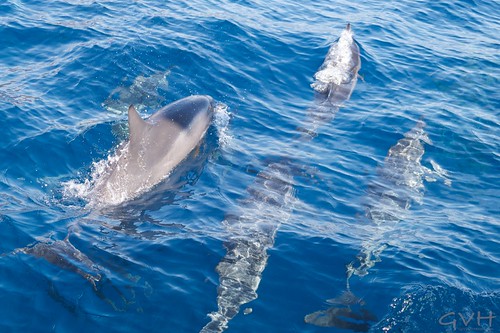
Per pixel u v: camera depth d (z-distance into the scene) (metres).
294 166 14.36
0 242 11.23
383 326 10.14
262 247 11.71
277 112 16.61
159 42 18.70
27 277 10.56
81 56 17.56
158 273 10.88
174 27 19.83
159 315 10.05
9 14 19.27
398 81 18.88
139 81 16.92
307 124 16.20
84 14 20.02
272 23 21.48
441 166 14.93
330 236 12.18
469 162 15.19
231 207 12.79
